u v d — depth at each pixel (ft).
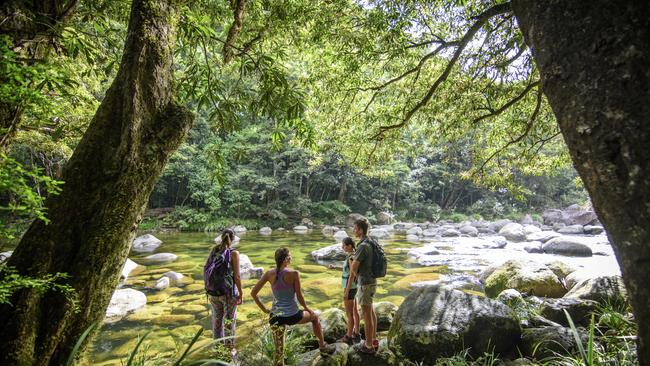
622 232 2.77
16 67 3.90
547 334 12.54
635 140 2.62
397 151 23.85
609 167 2.80
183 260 36.65
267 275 11.39
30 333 4.66
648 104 2.58
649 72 2.61
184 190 80.02
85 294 5.12
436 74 21.02
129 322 18.53
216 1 14.05
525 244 54.85
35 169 3.89
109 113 5.65
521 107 21.26
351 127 22.88
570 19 3.03
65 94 5.18
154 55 5.89
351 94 21.47
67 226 5.16
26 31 5.80
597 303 15.64
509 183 23.94
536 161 24.02
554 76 3.18
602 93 2.80
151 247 46.62
